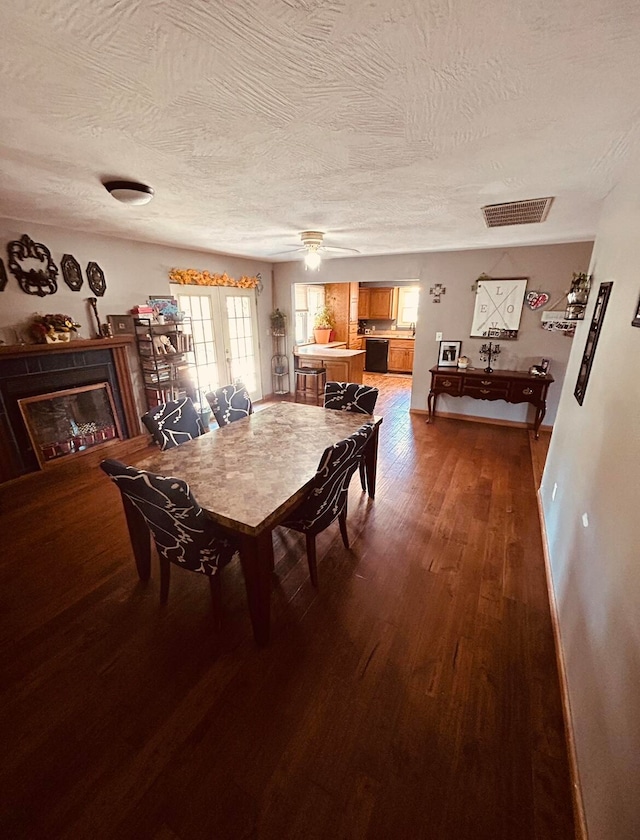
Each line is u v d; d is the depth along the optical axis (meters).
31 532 2.62
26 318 3.13
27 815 1.18
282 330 6.21
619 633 1.11
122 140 1.46
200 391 5.06
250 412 3.38
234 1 0.76
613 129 1.36
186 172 1.83
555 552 2.17
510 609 1.98
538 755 1.34
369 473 3.01
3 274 2.95
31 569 2.26
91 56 0.94
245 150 1.55
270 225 3.13
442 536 2.60
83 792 1.23
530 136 1.43
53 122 1.30
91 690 1.56
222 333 5.32
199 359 5.04
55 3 0.77
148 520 1.70
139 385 4.14
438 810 1.19
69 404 3.48
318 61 0.97
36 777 1.27
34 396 3.15
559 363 4.55
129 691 1.55
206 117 1.27
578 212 2.64
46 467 3.26
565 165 1.74
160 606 1.99
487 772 1.29
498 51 0.93
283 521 2.00
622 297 1.70
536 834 1.14
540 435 4.66
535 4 0.78
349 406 3.24
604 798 1.01
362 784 1.26
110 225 3.14
